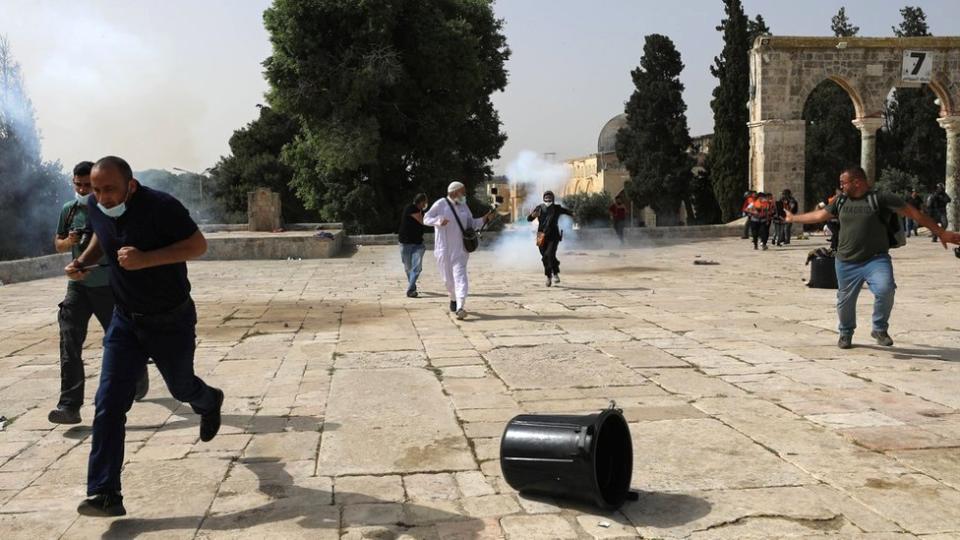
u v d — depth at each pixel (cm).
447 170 3688
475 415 595
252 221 3058
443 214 1112
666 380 695
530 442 414
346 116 3372
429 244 2938
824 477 444
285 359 835
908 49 3362
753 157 3438
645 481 446
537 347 870
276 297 1419
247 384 717
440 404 630
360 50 3334
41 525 407
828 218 829
